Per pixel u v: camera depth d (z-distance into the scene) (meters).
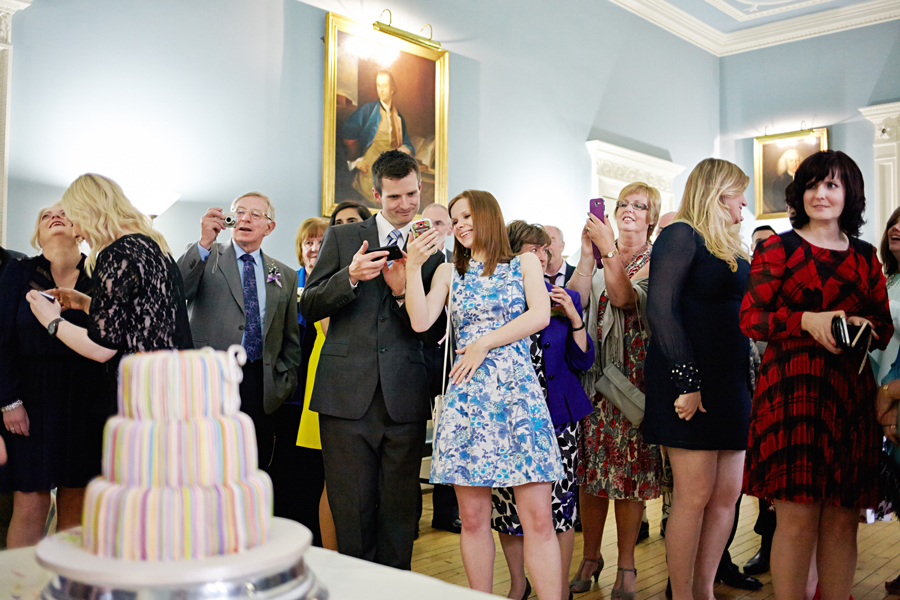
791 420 2.12
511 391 2.24
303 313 2.48
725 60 10.11
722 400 2.42
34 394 2.34
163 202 4.41
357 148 5.76
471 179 6.73
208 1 4.93
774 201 9.55
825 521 2.28
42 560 0.88
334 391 2.42
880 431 2.28
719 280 2.45
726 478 2.56
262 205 2.99
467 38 6.72
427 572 3.37
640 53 8.77
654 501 5.12
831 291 2.14
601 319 3.07
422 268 2.58
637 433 2.90
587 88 8.02
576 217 7.83
